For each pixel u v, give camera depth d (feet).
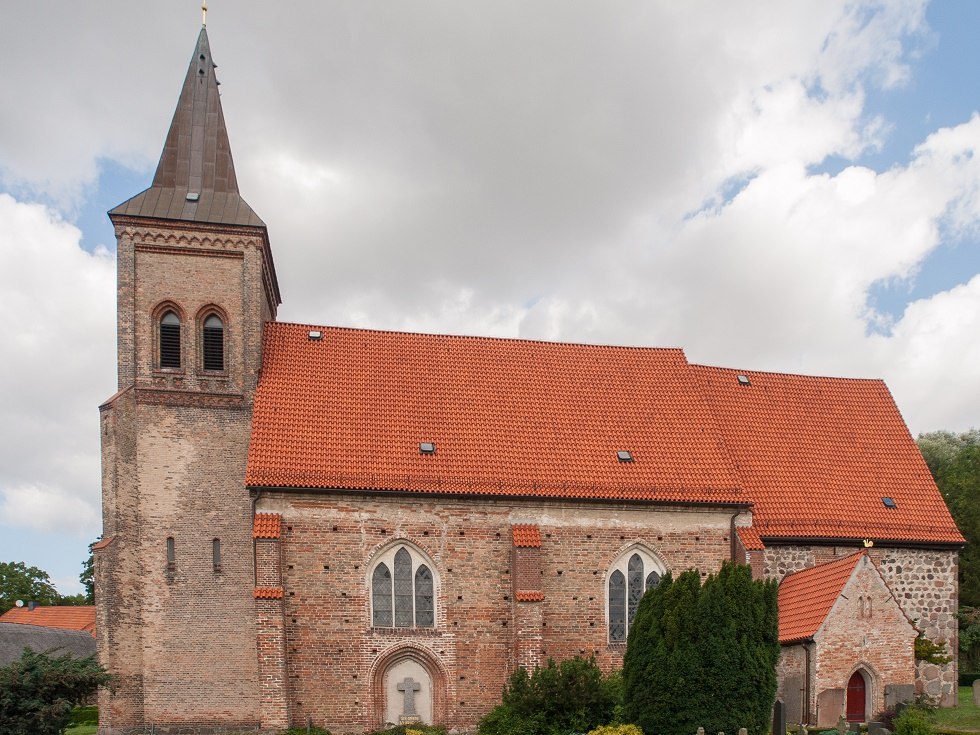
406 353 136.67
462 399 131.54
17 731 91.35
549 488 121.90
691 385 143.02
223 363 127.85
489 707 116.06
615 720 100.32
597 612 121.39
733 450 140.05
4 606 313.94
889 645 114.42
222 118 137.39
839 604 113.09
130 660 116.26
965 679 154.30
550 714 102.42
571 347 145.07
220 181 133.59
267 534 111.75
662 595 100.27
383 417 125.80
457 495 119.03
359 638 114.42
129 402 122.42
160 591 118.73
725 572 100.89
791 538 129.90
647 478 126.21
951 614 135.64
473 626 117.60
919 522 137.28
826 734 103.76
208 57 139.64
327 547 115.44
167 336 127.44
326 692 112.68
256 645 118.93
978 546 185.06
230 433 125.29
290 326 136.15
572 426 131.75
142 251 127.34
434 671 116.06
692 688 95.35
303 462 116.88
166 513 120.98
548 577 120.88
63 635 185.06
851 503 137.18
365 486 116.37
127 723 114.83
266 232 132.67
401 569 118.01
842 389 155.84
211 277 128.77
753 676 96.94
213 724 116.37
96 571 116.67
